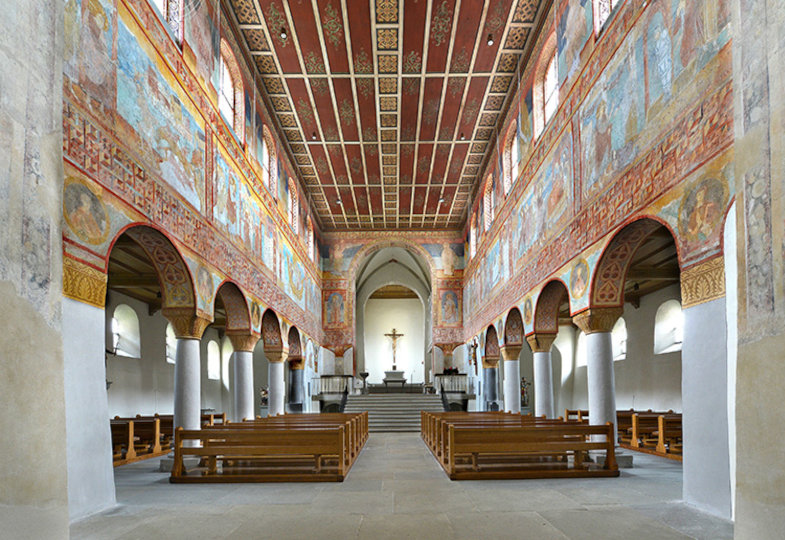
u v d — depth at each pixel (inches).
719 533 236.2
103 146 318.0
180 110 437.1
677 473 398.9
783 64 160.1
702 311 288.8
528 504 296.2
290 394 995.3
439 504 298.7
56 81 170.1
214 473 392.5
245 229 621.3
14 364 147.4
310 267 1093.8
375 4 561.6
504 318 787.4
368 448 634.8
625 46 383.6
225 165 549.6
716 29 277.3
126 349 835.4
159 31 401.7
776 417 156.3
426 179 996.6
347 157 906.1
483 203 964.6
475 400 1107.3
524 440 387.9
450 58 651.5
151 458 566.9
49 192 164.7
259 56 645.9
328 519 267.3
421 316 1765.5
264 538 235.9
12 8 151.2
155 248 421.4
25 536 147.3
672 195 318.3
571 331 1155.9
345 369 1230.9
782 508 152.1
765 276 163.9
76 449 277.0
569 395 1140.5
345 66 664.4
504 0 559.5
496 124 807.1
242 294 607.2
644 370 880.3
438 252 1258.0
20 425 148.1
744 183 175.6
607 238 411.5
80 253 291.3
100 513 284.5
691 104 299.9
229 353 1172.5
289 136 832.9
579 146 474.3
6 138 147.4
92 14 311.0
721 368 272.5
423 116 781.3
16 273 149.7
